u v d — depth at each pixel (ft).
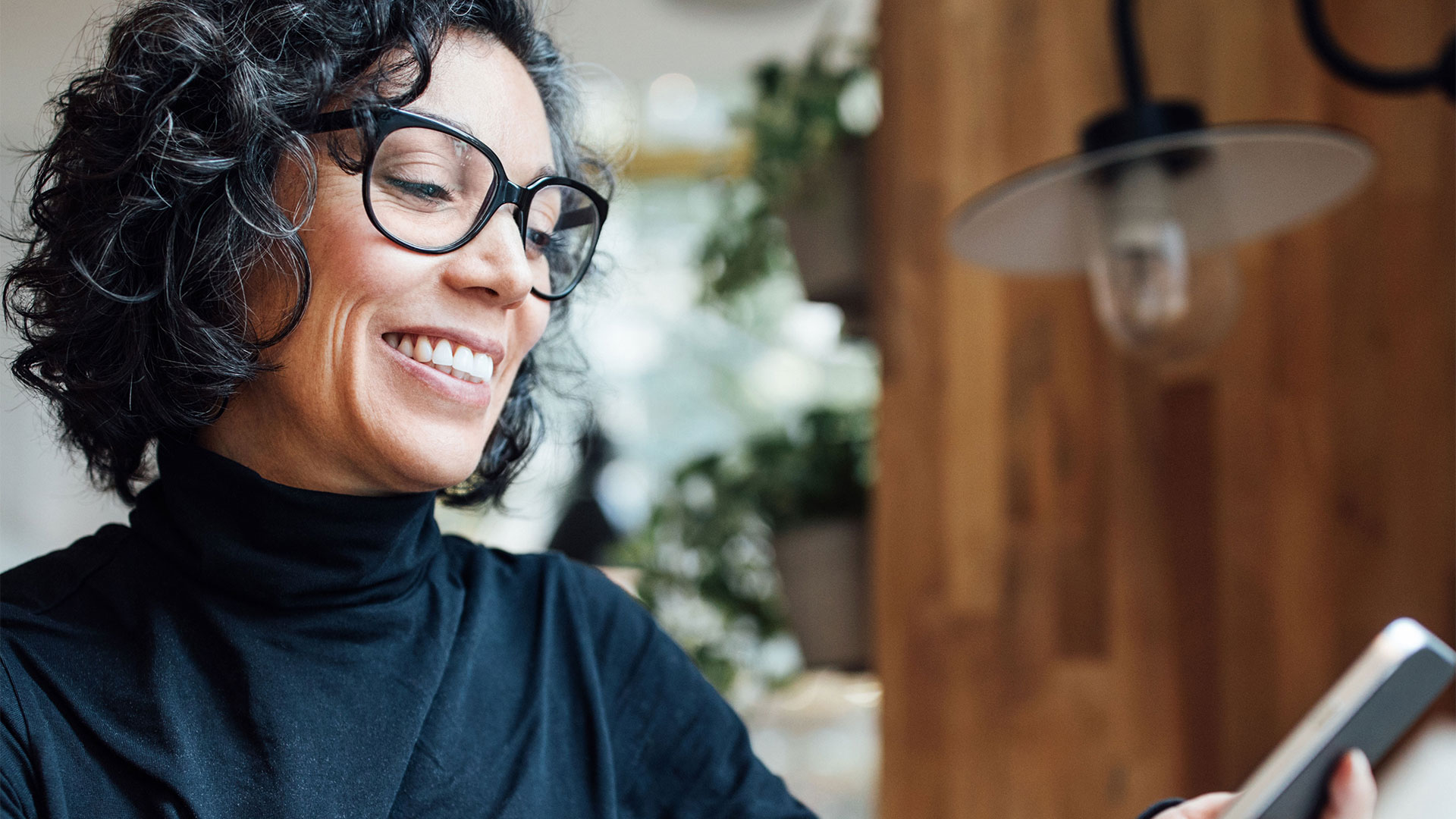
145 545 2.47
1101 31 6.27
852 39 7.36
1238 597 6.11
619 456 9.22
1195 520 6.16
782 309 10.35
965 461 6.27
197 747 2.24
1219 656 6.10
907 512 6.30
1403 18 6.08
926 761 6.20
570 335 3.43
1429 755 3.04
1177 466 6.18
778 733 11.49
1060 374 6.24
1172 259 4.18
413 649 2.55
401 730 2.41
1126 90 4.20
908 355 6.34
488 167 2.42
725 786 3.00
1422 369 6.04
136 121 2.37
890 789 6.22
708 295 7.68
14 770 2.14
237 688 2.31
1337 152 4.11
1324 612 6.07
